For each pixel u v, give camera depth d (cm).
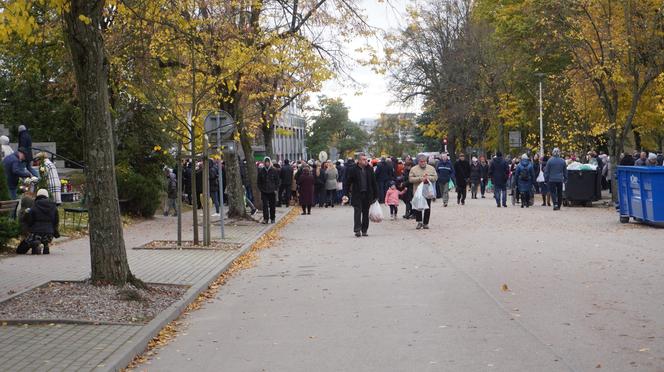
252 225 2525
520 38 4953
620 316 941
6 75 4409
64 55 2644
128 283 1101
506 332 865
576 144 4338
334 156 5697
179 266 1470
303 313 1018
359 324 934
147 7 1352
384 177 3369
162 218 2966
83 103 1069
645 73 3048
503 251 1664
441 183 3397
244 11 2258
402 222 2628
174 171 3186
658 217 2148
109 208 1089
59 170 4453
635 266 1388
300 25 2330
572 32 3052
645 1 2941
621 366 705
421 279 1291
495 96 5181
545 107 4944
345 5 2242
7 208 1683
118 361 721
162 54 1961
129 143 3078
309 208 3297
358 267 1475
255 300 1136
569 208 3191
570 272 1327
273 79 2727
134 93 2456
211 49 2053
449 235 2077
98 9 1048
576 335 840
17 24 935
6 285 1185
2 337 830
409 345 813
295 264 1557
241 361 764
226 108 2491
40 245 1680
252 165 3375
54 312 948
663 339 812
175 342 861
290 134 4100
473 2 5512
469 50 5325
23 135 2261
